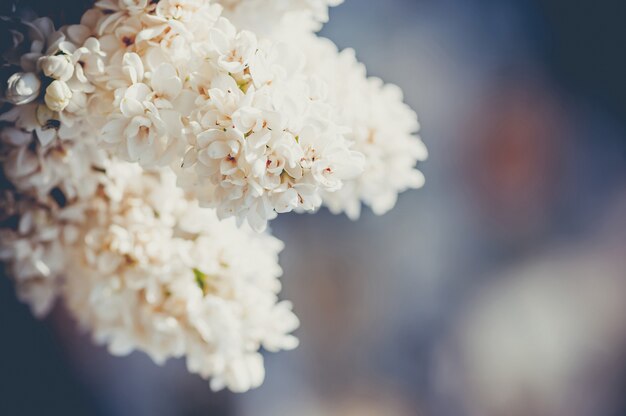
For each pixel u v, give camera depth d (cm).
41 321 74
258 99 53
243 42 54
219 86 54
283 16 62
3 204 62
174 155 56
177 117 55
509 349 166
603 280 176
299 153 53
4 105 58
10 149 60
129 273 62
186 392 112
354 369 154
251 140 53
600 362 171
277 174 54
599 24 196
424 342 161
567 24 184
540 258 176
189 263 61
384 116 64
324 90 55
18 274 64
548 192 179
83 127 58
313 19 64
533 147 178
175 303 62
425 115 171
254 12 61
